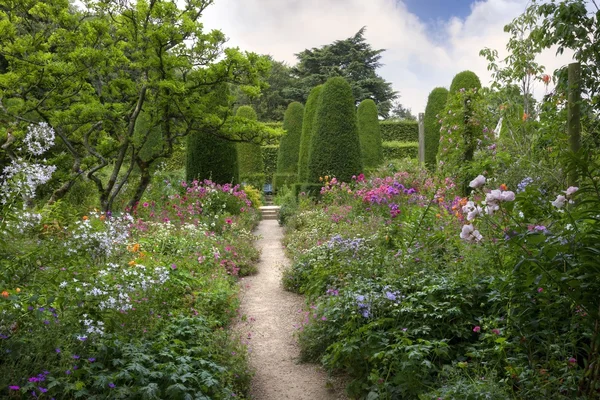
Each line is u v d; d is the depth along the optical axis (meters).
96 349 3.12
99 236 3.83
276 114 33.41
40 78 7.81
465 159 9.43
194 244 7.09
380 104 29.80
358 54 29.73
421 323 3.57
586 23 5.25
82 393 2.64
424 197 8.08
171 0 7.94
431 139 18.06
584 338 2.89
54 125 7.59
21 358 2.69
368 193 8.25
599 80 5.24
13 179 3.71
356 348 3.48
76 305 3.09
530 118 7.54
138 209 8.70
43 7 7.76
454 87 14.28
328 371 3.95
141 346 3.38
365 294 3.86
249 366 4.05
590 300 2.40
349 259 5.11
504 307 3.21
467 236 3.27
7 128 7.46
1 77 7.44
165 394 2.95
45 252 3.29
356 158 13.02
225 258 7.30
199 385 3.11
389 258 4.73
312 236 8.05
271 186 20.19
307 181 13.34
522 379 2.73
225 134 9.02
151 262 5.16
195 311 4.59
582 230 2.60
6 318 2.74
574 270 2.34
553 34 5.59
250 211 12.52
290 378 3.96
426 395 2.88
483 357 3.11
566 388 2.58
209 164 12.30
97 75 8.32
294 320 5.34
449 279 3.86
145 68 8.02
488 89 8.55
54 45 8.48
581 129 5.52
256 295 6.37
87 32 7.81
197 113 8.27
